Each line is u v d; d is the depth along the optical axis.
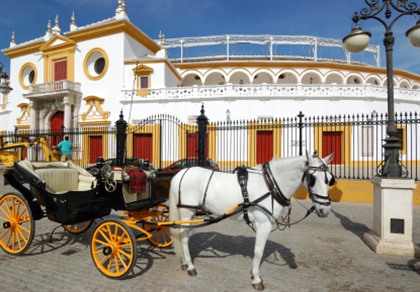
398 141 5.67
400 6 5.66
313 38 34.88
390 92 5.75
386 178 5.41
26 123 26.27
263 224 3.96
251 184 4.07
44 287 3.80
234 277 4.19
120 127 12.30
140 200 4.86
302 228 6.98
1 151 13.50
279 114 20.44
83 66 24.22
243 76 32.38
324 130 18.81
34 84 24.53
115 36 23.31
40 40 26.22
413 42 5.62
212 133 17.70
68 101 22.92
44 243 5.57
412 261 4.91
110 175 4.65
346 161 18.44
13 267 4.45
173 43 35.84
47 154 13.31
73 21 25.98
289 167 4.01
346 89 20.59
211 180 4.27
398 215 5.30
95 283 3.93
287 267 4.61
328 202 3.84
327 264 4.76
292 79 32.16
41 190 4.79
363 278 4.23
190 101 21.05
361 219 7.85
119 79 22.95
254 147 17.83
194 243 5.71
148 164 5.91
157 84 22.92
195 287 3.86
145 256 4.97
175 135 19.56
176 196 4.44
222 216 4.00
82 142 20.97
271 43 34.19
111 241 4.15
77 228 5.98
